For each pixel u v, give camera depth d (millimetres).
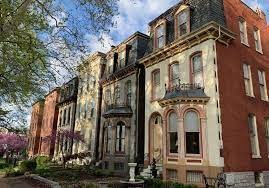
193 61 17312
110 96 27469
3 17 9953
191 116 15773
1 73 12203
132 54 24562
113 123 23531
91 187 14508
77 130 33688
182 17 18750
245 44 18531
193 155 15047
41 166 31281
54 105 43219
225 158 14227
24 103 14281
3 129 15672
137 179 14938
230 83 16156
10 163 42719
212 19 16203
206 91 15680
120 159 22375
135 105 22656
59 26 11797
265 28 21562
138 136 21797
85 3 11281
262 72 19844
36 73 12656
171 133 16719
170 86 18766
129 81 24547
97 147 28406
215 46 15945
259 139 17281
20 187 16547
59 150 37312
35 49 11953
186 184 13742
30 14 11336
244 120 16359
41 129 47594
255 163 16156
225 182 13641
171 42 18625
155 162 17812
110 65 28500
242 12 19359
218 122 14562
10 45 12008
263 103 18641
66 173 21688
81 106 34219
